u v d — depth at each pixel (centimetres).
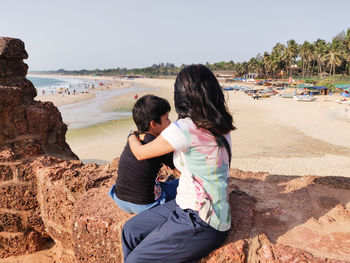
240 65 13338
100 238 195
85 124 3312
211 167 155
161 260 159
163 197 204
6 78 345
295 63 11625
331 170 1670
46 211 289
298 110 4097
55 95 7512
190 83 149
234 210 214
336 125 2981
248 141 2425
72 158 387
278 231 203
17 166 309
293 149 2152
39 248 321
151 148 161
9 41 334
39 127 341
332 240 192
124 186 195
